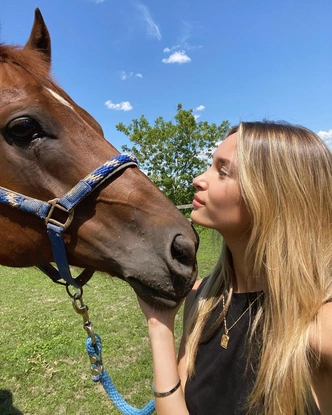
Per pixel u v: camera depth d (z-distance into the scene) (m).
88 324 1.58
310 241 1.19
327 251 1.20
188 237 1.51
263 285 1.28
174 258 1.46
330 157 1.27
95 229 1.57
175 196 18.05
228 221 1.29
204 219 1.35
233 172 1.27
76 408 3.13
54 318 5.27
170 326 1.42
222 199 1.29
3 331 4.79
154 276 1.45
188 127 17.98
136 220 1.55
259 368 1.18
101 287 7.00
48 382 3.52
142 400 3.20
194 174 18.61
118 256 1.54
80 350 4.11
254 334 1.24
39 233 1.62
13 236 1.65
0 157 1.55
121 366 3.76
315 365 1.09
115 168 1.58
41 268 1.82
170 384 1.28
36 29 2.14
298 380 1.06
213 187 1.31
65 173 1.57
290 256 1.18
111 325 4.88
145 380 3.52
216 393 1.24
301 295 1.13
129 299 6.13
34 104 1.53
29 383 3.50
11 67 1.62
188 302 1.72
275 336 1.16
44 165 1.56
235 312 1.32
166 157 18.09
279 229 1.21
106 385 1.51
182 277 1.42
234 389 1.22
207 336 1.35
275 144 1.24
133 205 1.56
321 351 1.06
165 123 18.78
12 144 1.54
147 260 1.48
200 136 18.20
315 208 1.21
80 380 3.53
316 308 1.11
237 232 1.31
